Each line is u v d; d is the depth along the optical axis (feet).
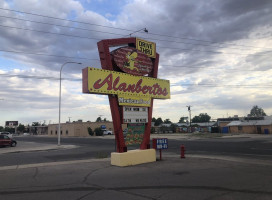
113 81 43.19
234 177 30.40
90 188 26.63
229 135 180.65
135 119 45.98
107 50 43.70
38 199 22.84
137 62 47.37
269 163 43.27
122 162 41.63
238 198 21.54
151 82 49.11
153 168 38.65
